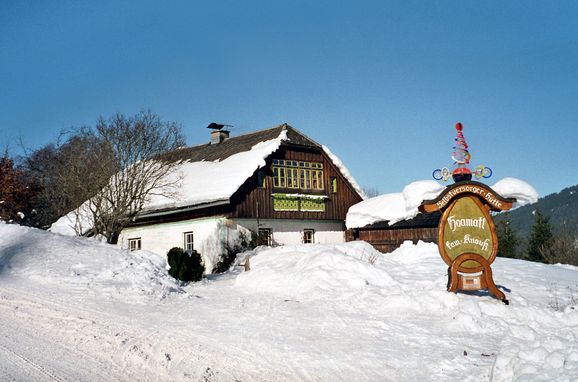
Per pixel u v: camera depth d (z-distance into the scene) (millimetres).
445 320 10516
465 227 12266
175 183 27156
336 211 31109
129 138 24938
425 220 27562
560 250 32219
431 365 8000
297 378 7461
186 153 34531
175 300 12211
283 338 9273
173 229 28719
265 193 27922
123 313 10531
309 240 29906
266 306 11812
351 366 7965
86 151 24500
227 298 12914
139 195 24109
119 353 8156
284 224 28578
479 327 9906
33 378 6953
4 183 28031
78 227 27375
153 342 8734
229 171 27609
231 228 26266
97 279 13000
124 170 24734
